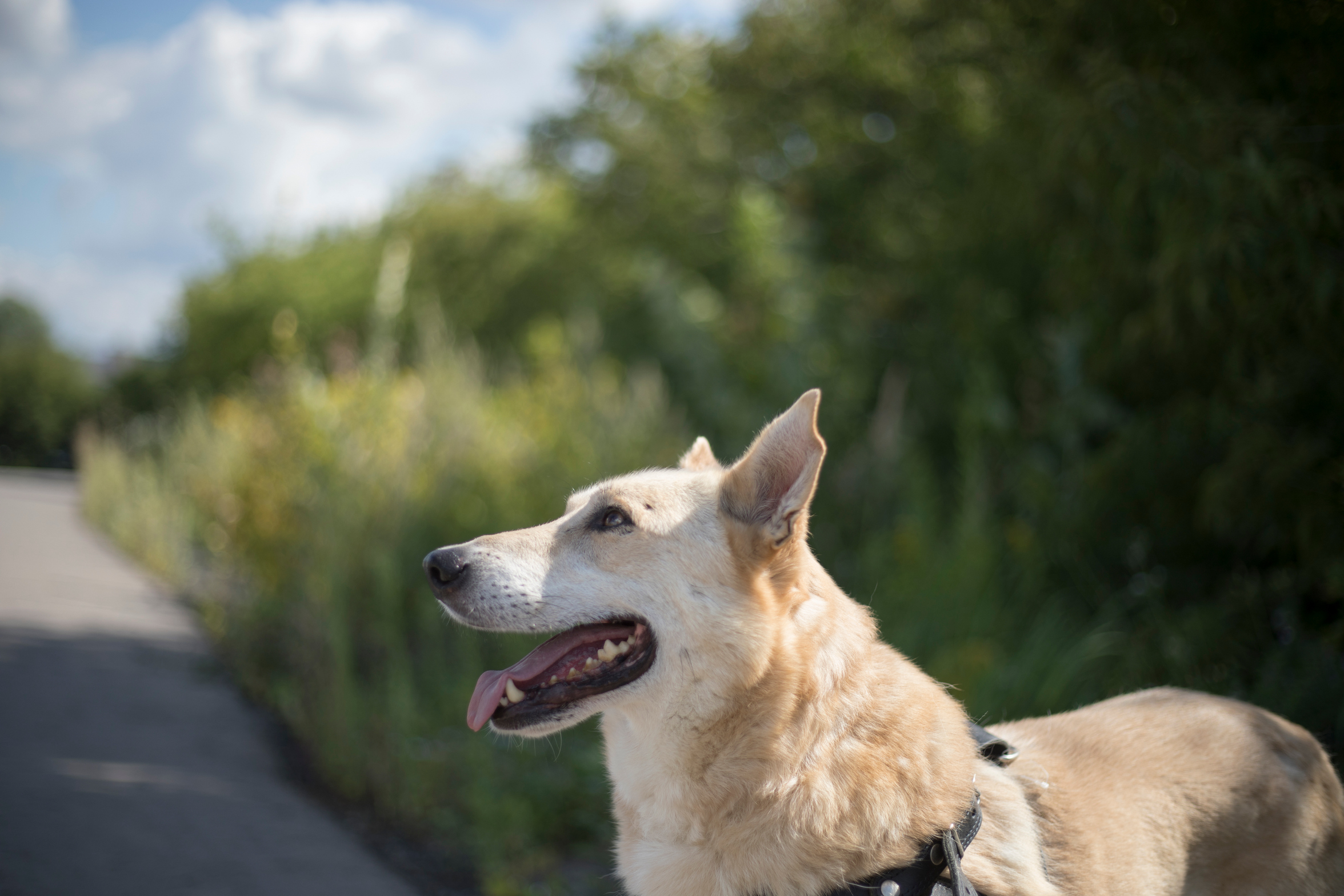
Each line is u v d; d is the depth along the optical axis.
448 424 8.28
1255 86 4.76
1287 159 4.32
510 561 2.76
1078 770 2.67
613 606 2.66
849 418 10.98
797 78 15.71
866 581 6.90
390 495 7.38
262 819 4.57
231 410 11.01
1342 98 4.48
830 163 15.35
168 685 6.84
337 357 9.18
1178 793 2.66
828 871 2.26
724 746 2.43
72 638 7.71
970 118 12.54
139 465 15.87
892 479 8.54
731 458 10.45
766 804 2.34
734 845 2.36
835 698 2.41
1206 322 4.69
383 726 5.24
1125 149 4.89
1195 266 4.52
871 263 14.35
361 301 26.92
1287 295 4.34
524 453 8.31
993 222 8.59
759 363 11.90
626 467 8.00
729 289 16.55
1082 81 5.46
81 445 19.02
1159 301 4.88
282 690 6.60
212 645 8.19
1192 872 2.67
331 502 7.11
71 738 5.39
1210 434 5.12
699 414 11.73
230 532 8.55
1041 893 2.29
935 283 10.98
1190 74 4.91
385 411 8.23
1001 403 8.44
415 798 4.79
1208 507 4.73
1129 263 5.42
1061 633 5.53
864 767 2.32
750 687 2.43
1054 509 6.36
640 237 19.08
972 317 9.67
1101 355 5.97
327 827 4.63
